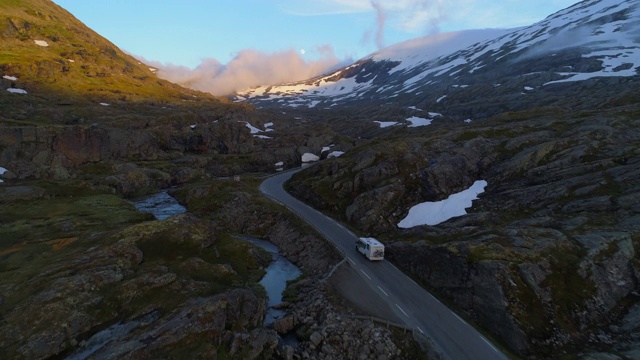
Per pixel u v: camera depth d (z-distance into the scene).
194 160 117.44
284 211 63.12
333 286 37.72
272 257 51.75
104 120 135.00
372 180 62.94
